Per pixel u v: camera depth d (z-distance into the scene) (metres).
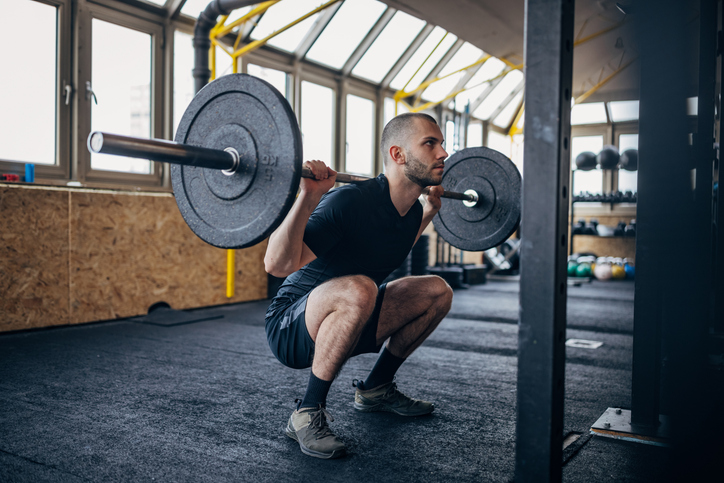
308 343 1.36
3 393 1.80
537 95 0.84
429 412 1.65
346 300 1.27
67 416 1.58
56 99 3.29
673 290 1.35
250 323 3.23
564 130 0.84
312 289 1.41
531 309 0.86
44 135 3.25
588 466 1.30
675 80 1.39
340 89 5.62
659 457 1.36
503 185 1.82
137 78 3.76
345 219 1.30
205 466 1.25
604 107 8.14
